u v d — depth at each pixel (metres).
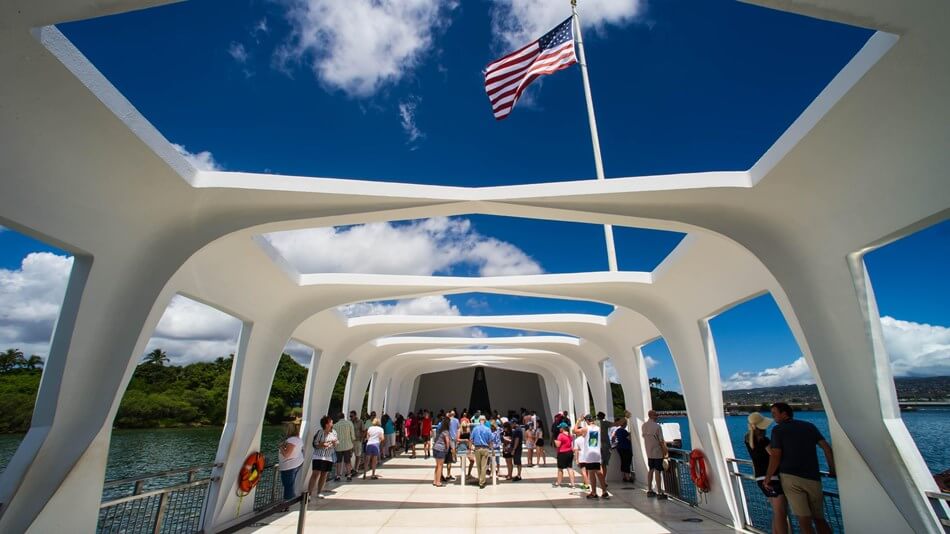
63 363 4.93
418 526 7.78
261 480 9.14
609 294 9.81
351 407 16.66
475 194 6.14
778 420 5.76
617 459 12.60
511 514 8.60
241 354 8.48
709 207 5.86
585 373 17.94
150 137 4.61
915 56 3.41
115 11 3.16
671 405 45.22
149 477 6.02
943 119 3.69
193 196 5.54
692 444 8.94
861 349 5.25
